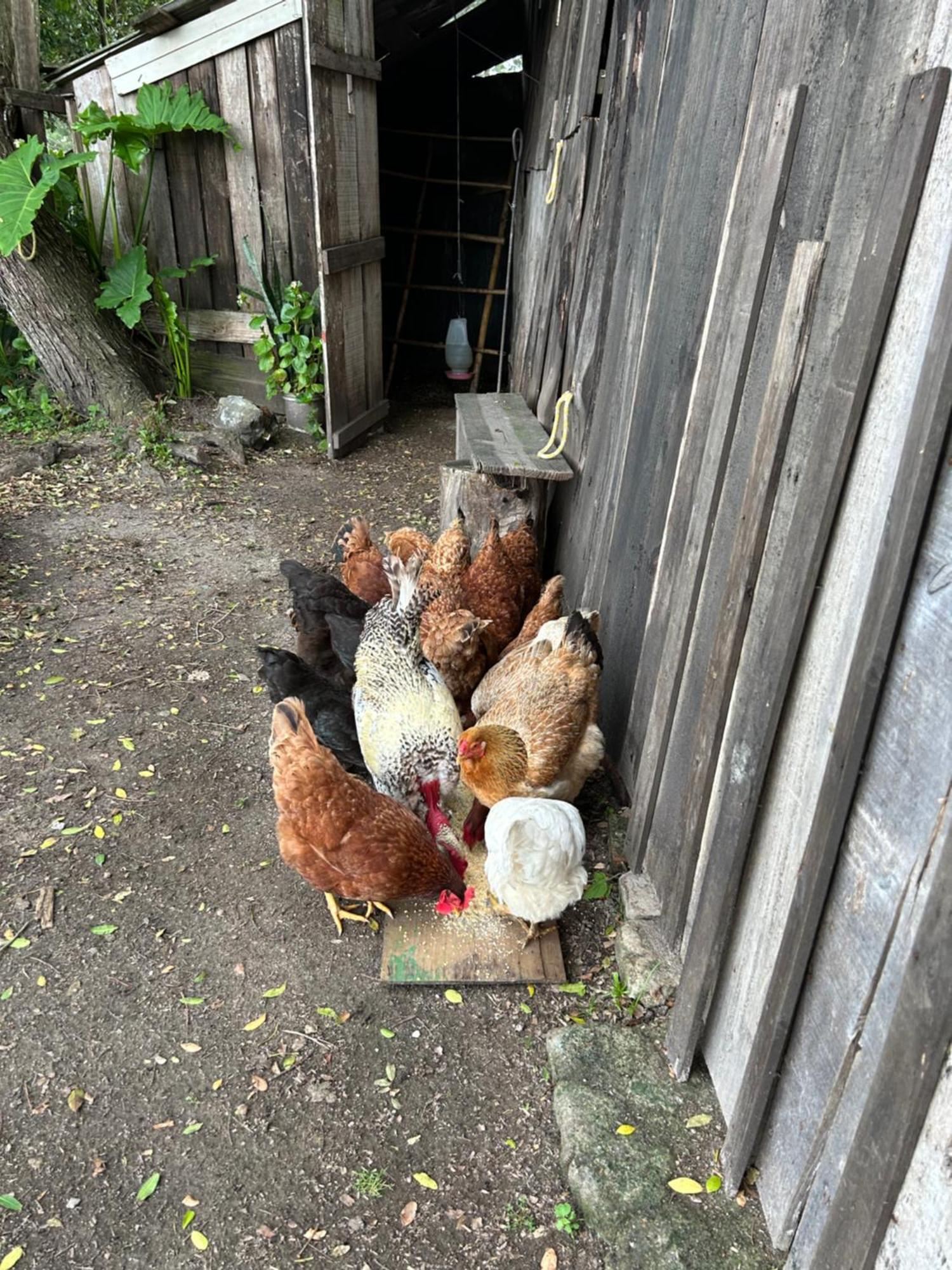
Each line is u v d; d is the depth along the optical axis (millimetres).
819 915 1662
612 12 4555
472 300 10836
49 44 11336
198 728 4016
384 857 2645
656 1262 1891
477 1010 2676
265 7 6820
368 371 8508
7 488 6688
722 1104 2164
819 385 1733
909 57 1487
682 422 2766
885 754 1463
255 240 7785
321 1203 2139
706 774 2270
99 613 5023
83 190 8203
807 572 1707
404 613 3363
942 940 1229
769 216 2027
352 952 2885
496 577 4156
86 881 3125
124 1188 2162
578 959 2848
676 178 2979
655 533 3037
